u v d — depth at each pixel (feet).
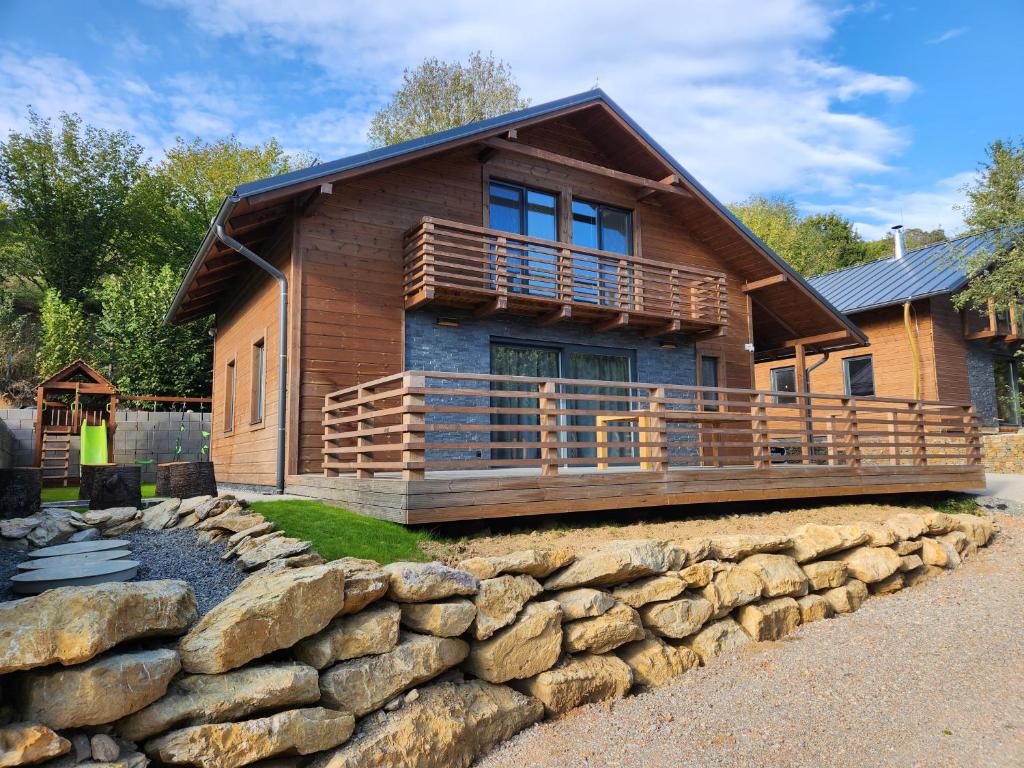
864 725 14.53
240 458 38.27
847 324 44.06
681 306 39.34
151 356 65.46
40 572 13.98
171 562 16.63
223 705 10.44
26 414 47.01
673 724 14.55
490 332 34.94
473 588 14.43
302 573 12.39
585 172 39.60
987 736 13.99
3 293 89.04
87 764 9.09
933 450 54.80
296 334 29.35
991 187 55.11
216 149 110.42
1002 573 25.88
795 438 60.03
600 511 26.05
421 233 30.96
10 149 96.63
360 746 11.64
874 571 23.25
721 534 24.72
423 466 20.48
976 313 63.98
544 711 14.69
